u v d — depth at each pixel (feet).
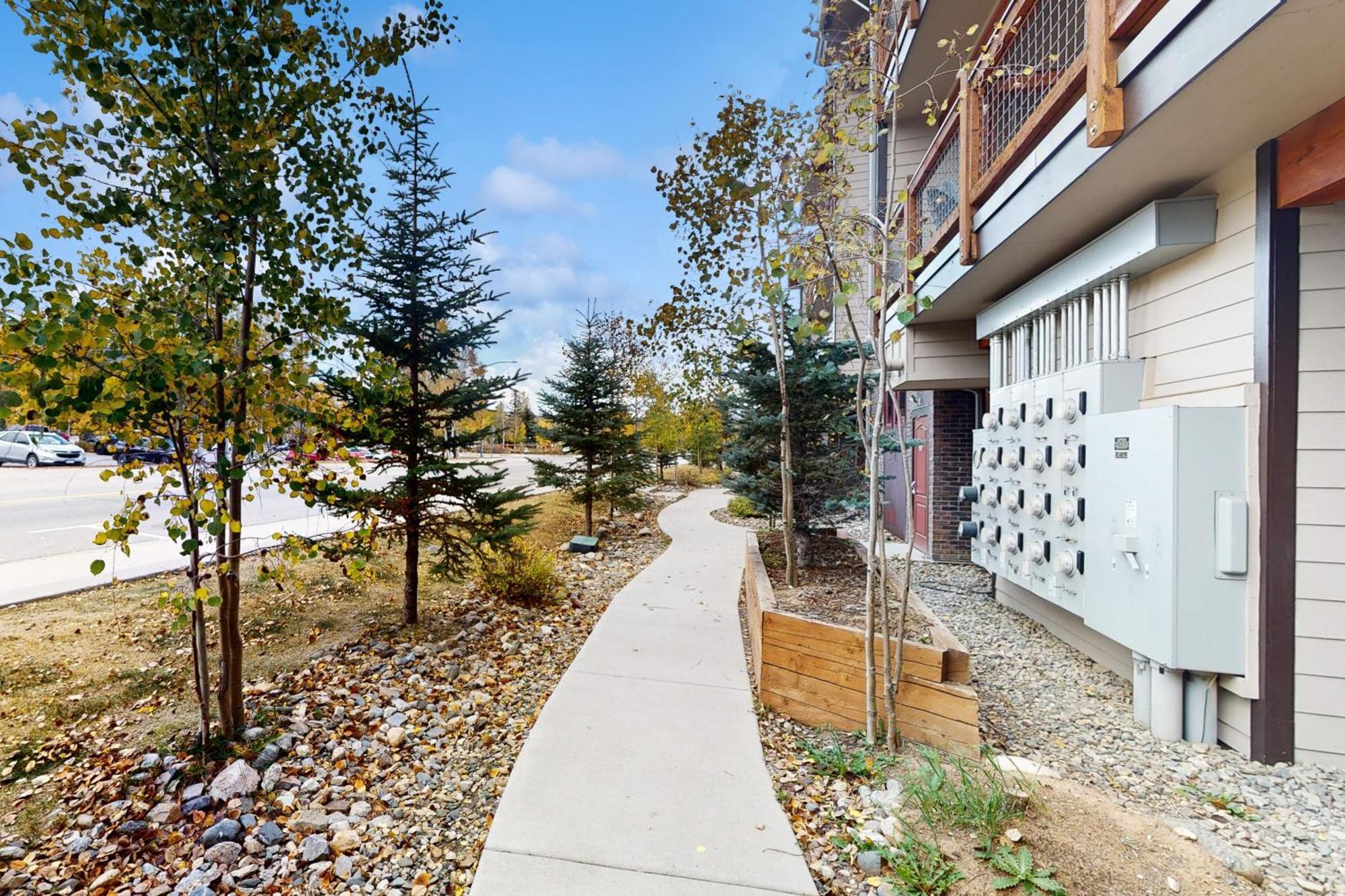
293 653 12.88
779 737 10.50
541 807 8.02
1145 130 9.04
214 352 8.30
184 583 17.29
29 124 7.55
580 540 27.17
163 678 11.37
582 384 29.86
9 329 6.34
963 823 7.40
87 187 8.28
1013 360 18.13
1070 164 10.83
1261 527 9.66
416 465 14.56
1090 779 9.33
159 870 6.86
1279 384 9.50
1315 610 9.45
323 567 19.08
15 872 6.72
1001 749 10.29
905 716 10.30
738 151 13.73
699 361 20.97
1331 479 9.37
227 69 8.64
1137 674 11.39
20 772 8.39
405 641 13.98
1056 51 13.29
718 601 18.47
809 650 11.23
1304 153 8.88
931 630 11.38
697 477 64.28
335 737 9.75
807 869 6.95
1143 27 8.59
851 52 12.12
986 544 18.13
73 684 10.88
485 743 9.99
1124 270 12.43
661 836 7.47
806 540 17.92
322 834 7.57
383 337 13.87
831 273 11.17
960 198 15.38
